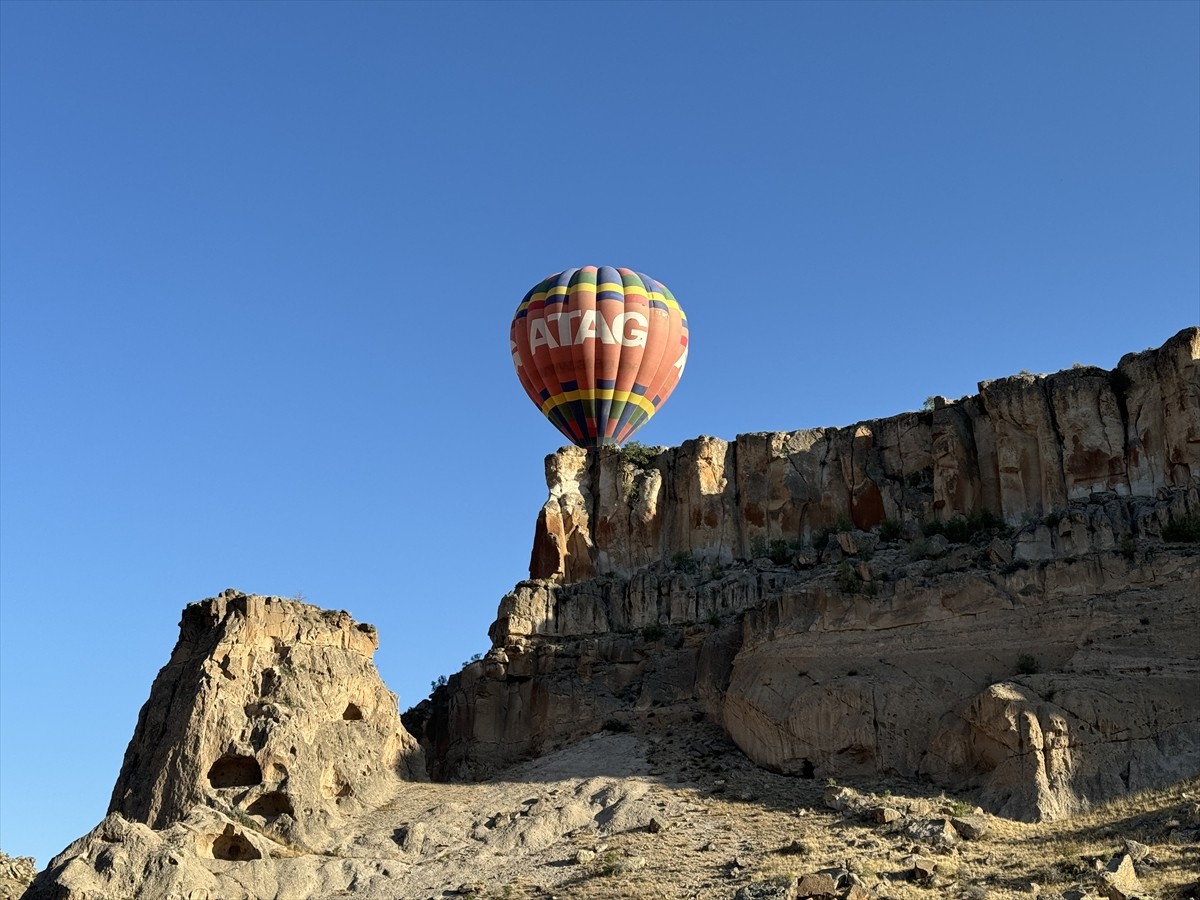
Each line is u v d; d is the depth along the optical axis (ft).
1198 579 322.75
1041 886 256.32
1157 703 304.71
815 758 324.39
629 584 393.29
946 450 380.99
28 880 327.47
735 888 271.49
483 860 304.09
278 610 353.51
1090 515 348.59
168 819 321.52
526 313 425.69
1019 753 299.99
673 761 338.34
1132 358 370.53
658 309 421.18
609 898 275.59
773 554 392.88
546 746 367.25
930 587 341.21
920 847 280.72
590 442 422.00
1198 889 241.96
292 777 327.67
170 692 347.36
